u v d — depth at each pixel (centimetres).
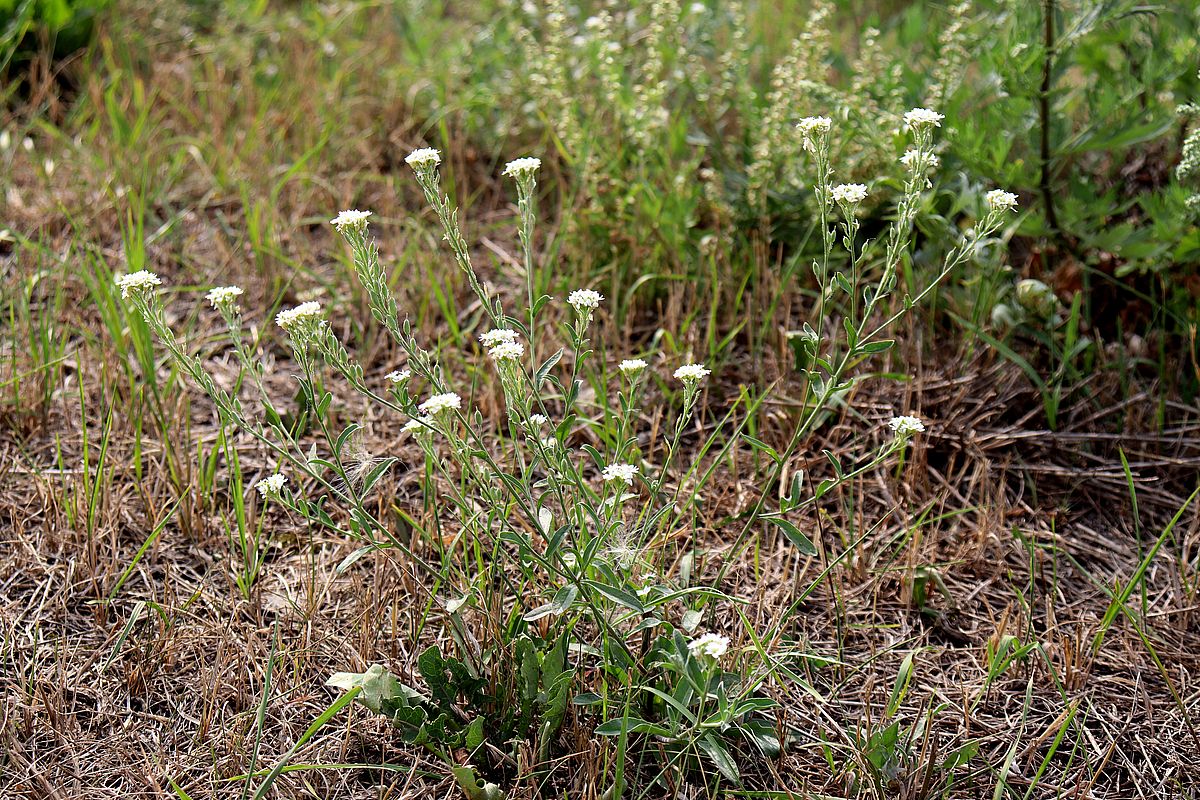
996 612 272
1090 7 343
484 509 288
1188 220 336
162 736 235
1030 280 341
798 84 366
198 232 432
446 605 221
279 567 282
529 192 218
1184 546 285
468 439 318
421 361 220
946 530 298
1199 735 237
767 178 377
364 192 460
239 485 273
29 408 332
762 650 217
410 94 501
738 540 238
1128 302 354
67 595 271
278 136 479
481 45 504
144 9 579
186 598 273
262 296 394
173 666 251
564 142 439
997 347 321
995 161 346
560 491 229
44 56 523
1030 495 311
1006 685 250
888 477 310
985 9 427
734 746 226
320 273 409
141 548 270
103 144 474
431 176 217
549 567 210
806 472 311
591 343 361
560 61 435
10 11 529
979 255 339
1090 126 357
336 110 500
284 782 224
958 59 369
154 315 215
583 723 227
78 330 363
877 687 248
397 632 256
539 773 217
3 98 502
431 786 222
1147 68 369
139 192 444
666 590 237
